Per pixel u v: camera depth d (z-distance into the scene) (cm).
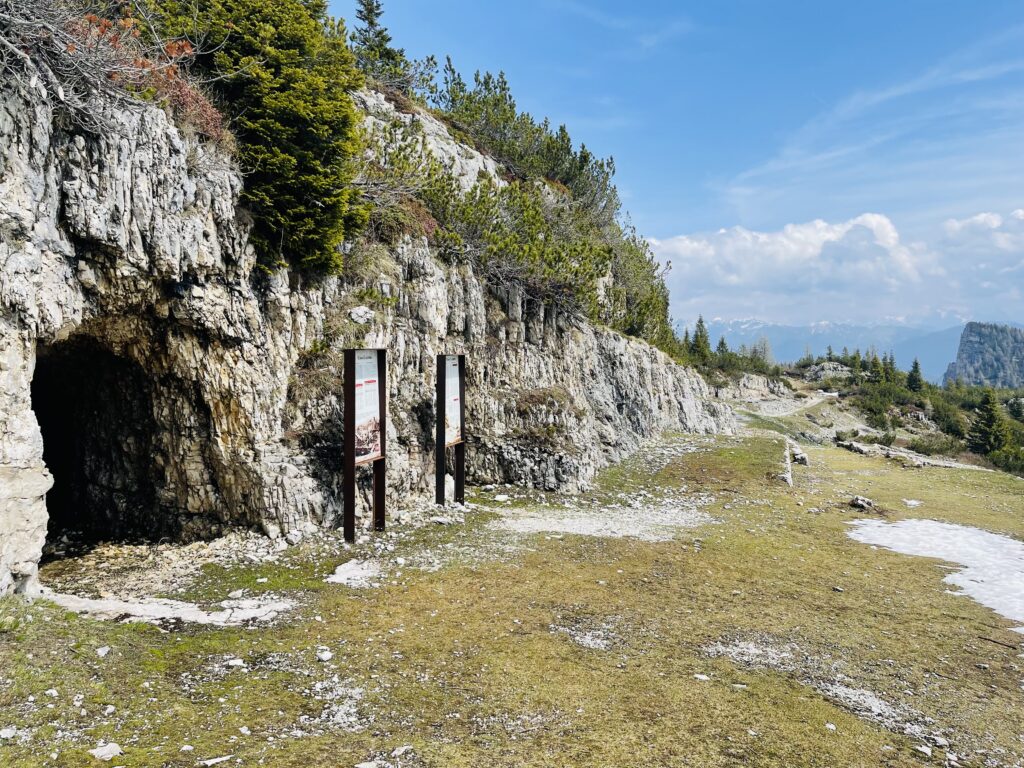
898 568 2108
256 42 1853
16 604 1084
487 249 3036
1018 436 8925
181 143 1577
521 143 4850
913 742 1020
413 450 2312
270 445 1822
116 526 1864
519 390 2967
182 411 1775
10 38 1123
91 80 1306
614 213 5653
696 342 11262
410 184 2733
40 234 1230
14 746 759
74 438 1939
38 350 1611
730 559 2027
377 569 1644
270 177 1859
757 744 954
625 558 1920
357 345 2144
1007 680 1298
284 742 852
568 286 3459
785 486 3362
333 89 2044
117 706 889
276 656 1120
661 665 1213
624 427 3884
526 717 980
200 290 1652
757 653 1323
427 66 4781
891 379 12875
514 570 1720
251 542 1748
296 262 1992
